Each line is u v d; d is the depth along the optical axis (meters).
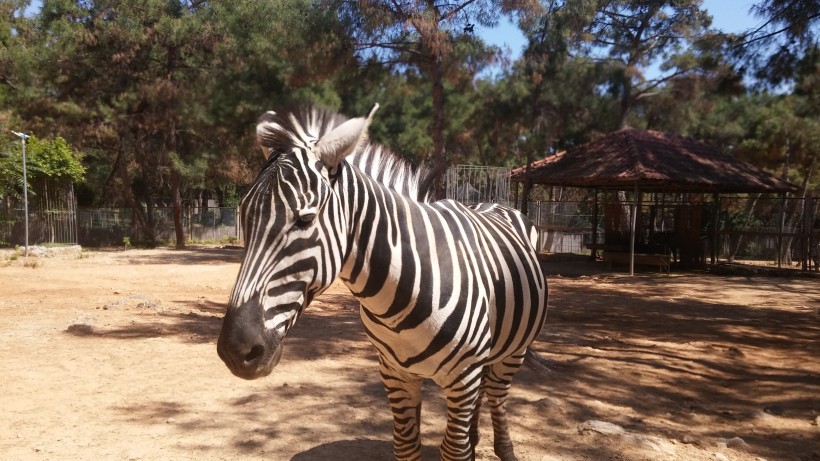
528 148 23.00
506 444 3.92
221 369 6.50
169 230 32.94
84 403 5.27
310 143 2.32
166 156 26.52
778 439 4.66
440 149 21.14
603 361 7.21
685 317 10.75
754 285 15.85
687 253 20.67
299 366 6.74
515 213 4.23
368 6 18.00
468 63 20.28
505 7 18.77
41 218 24.02
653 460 4.11
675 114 31.19
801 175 32.44
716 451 4.35
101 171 33.09
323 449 4.28
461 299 2.71
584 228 24.61
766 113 30.19
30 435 4.48
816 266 19.72
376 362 7.00
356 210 2.48
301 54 19.45
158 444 4.36
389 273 2.55
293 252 2.12
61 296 11.41
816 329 9.62
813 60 13.29
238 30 23.86
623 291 14.51
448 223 2.96
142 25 24.72
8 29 29.03
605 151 20.41
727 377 6.61
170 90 24.39
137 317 9.35
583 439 4.50
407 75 23.52
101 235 29.61
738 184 19.31
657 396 5.85
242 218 2.19
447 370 2.75
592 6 21.80
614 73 24.69
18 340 7.59
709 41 14.96
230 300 2.10
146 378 6.10
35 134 25.14
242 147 26.41
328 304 11.67
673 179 18.02
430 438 4.52
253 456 4.15
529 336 3.60
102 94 26.12
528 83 23.41
